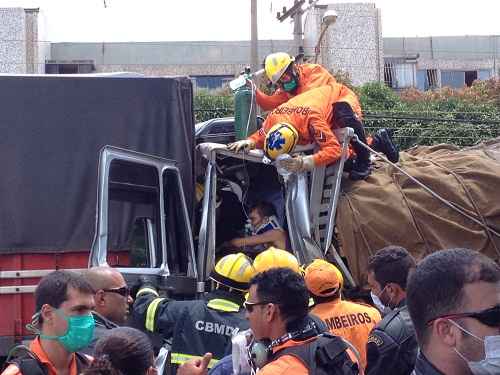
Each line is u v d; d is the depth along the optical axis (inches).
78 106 241.3
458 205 267.4
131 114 245.0
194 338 181.9
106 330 165.6
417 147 330.0
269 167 281.3
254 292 136.5
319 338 133.3
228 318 181.0
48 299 136.1
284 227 274.2
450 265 88.9
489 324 87.4
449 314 88.2
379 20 1304.1
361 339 178.1
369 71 1293.1
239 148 266.4
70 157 238.5
